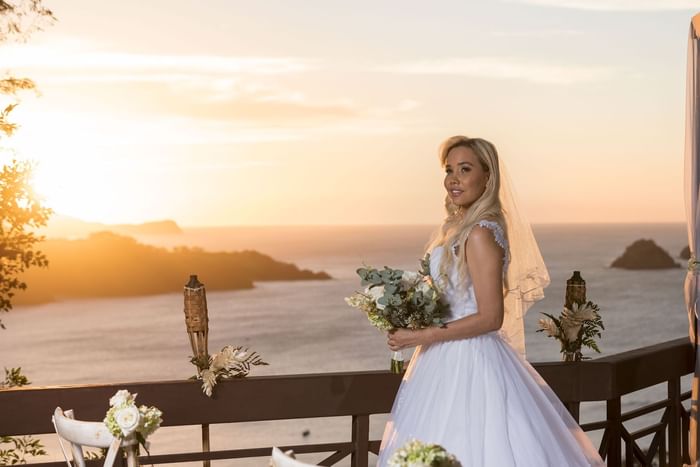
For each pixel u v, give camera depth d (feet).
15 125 20.15
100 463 10.95
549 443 9.04
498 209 9.32
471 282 9.18
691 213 12.93
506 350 9.49
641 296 239.71
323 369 153.38
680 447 13.46
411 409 9.36
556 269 302.04
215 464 76.84
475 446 8.84
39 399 10.68
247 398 11.22
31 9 20.90
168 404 11.03
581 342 12.29
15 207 19.07
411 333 9.17
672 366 13.21
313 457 83.10
